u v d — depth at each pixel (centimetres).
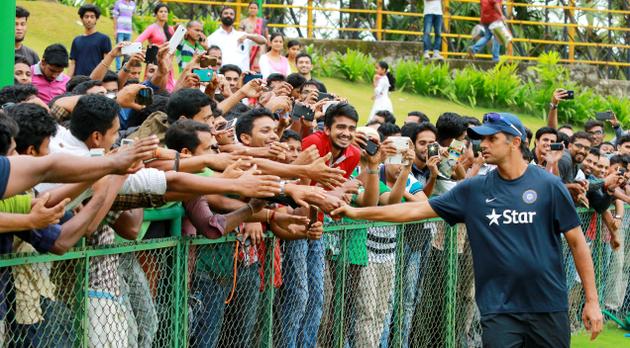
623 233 991
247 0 1911
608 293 978
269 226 569
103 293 469
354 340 658
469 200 562
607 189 906
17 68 782
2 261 412
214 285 537
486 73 1880
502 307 546
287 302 594
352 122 626
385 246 671
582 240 549
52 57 848
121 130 641
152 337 495
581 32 2192
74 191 425
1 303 416
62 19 1605
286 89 742
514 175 553
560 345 546
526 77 1967
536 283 543
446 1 2056
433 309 736
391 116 940
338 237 632
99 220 433
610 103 1894
